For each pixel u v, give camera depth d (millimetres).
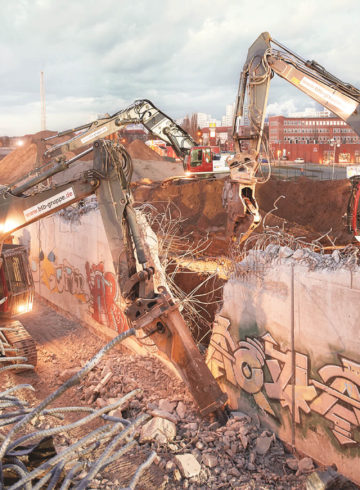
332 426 6379
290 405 6996
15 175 66125
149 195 28500
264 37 11680
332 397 6352
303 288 6660
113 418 3834
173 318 8172
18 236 17766
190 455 6762
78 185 9133
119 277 8969
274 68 11602
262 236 8867
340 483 6020
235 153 12273
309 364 6664
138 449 7121
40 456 3826
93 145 9016
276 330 7176
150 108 18203
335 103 10914
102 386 9453
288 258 7090
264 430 7375
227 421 7793
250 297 7676
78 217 13234
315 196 24406
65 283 14352
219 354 8516
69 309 14250
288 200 25484
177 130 19234
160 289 8445
